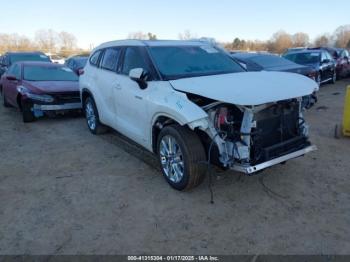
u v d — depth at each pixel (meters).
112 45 6.05
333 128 6.96
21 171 5.04
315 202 3.92
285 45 69.75
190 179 3.96
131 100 4.93
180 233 3.40
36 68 8.94
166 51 4.97
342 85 14.48
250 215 3.68
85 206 3.96
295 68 9.04
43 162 5.39
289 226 3.47
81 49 69.69
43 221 3.67
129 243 3.27
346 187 4.28
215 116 3.79
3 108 10.22
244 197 4.06
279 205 3.87
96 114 6.55
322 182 4.42
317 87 4.39
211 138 3.78
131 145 6.11
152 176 4.72
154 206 3.91
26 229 3.53
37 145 6.29
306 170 4.79
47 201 4.10
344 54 17.47
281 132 4.04
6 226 3.59
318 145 5.86
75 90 8.02
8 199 4.18
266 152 3.79
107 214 3.78
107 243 3.28
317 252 3.08
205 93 3.72
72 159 5.48
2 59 16.05
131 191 4.29
